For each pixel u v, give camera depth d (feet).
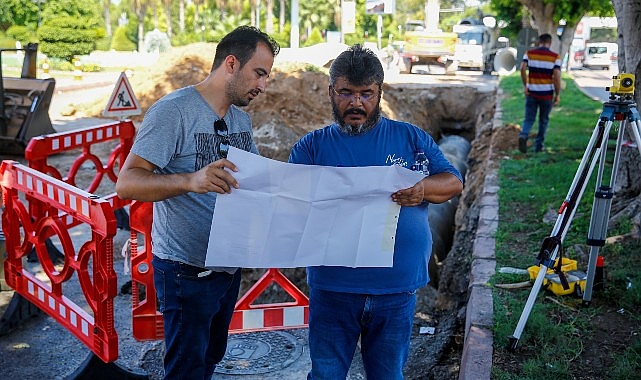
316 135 10.80
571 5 78.18
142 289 20.04
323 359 10.90
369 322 10.69
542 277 15.08
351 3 136.05
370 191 9.85
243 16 233.55
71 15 131.64
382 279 10.47
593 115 50.16
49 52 125.49
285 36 181.78
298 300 16.12
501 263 19.93
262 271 24.34
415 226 10.61
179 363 11.18
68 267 13.76
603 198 15.93
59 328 17.92
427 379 16.48
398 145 10.55
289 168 9.62
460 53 117.60
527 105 36.50
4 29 141.38
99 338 13.01
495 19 117.70
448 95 67.15
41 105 40.24
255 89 10.60
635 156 22.86
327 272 10.62
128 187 9.96
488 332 15.44
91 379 14.23
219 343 12.28
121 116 32.04
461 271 23.47
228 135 10.88
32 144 20.04
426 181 10.35
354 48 10.26
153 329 14.99
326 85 51.60
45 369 16.06
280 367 16.16
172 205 10.70
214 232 9.82
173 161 10.50
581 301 16.87
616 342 14.96
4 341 17.20
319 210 9.92
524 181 30.17
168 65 61.05
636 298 16.55
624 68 21.95
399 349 10.87
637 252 19.40
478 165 42.19
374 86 10.09
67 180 22.12
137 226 14.55
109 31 244.63
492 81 87.30
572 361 14.21
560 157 35.32
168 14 224.53
